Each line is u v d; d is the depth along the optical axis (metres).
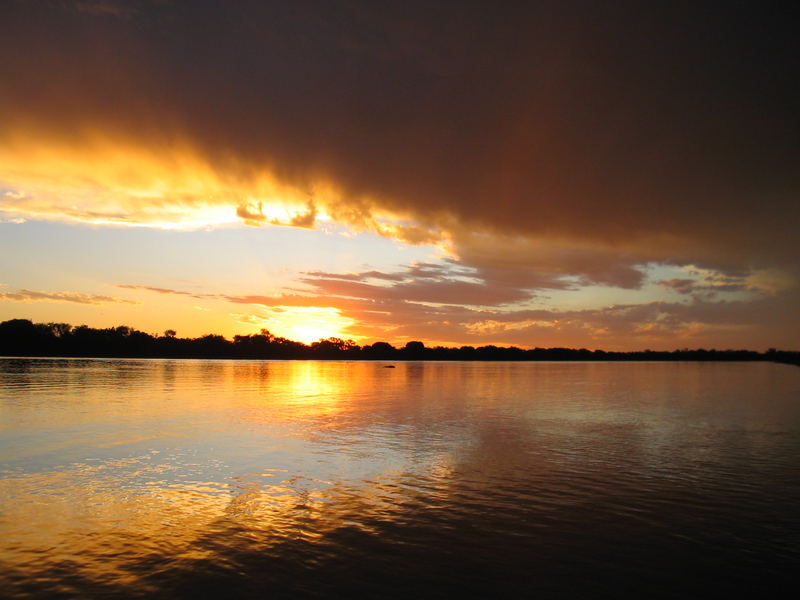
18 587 9.77
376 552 11.47
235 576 10.27
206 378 70.50
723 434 27.52
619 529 13.02
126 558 11.07
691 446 24.00
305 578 10.21
